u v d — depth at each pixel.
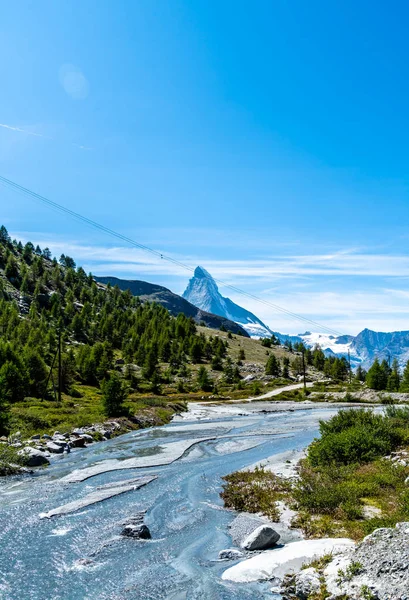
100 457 35.06
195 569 14.62
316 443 31.89
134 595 12.77
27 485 25.77
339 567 12.20
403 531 12.79
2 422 37.94
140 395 97.94
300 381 142.88
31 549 16.20
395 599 10.09
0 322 133.00
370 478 22.62
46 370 75.19
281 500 22.25
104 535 17.80
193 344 165.50
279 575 13.70
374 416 33.81
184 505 22.55
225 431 52.47
